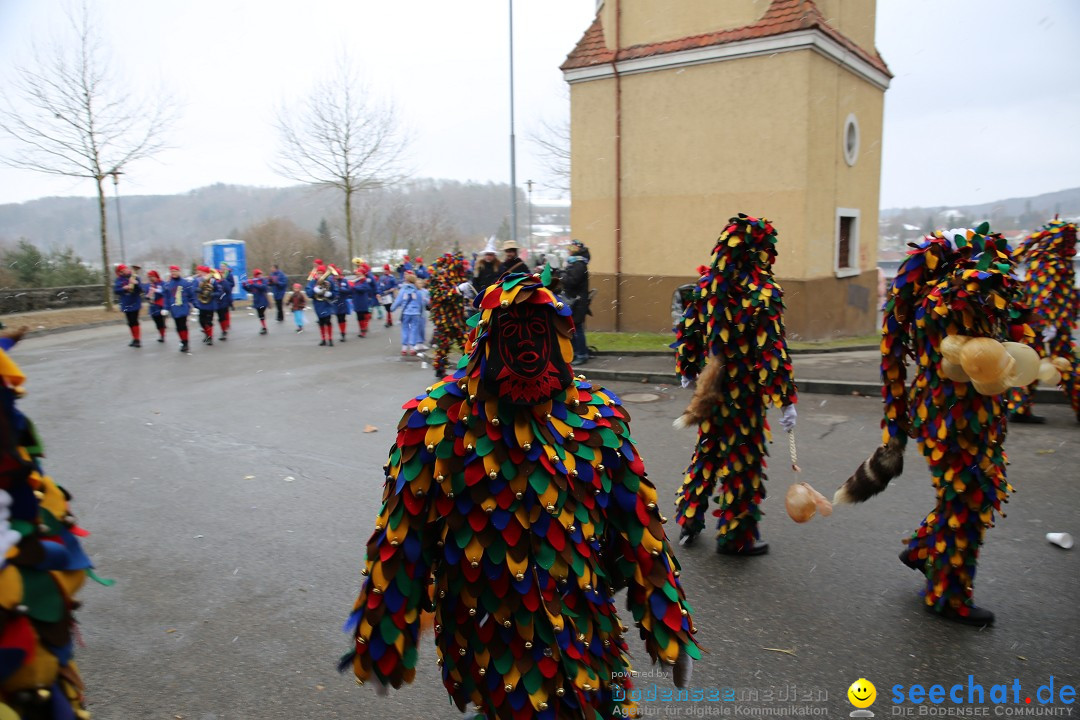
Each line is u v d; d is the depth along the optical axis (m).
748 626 3.89
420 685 3.47
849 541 4.96
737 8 14.70
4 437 1.73
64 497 1.94
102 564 4.95
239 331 21.52
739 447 4.68
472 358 2.10
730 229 4.49
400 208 50.94
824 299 15.47
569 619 2.09
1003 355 3.37
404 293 14.57
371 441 8.02
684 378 5.03
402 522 2.10
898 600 4.13
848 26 16.09
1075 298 7.55
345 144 31.09
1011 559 4.60
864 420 8.25
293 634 3.97
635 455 2.22
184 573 4.78
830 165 15.30
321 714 3.25
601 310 16.92
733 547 4.77
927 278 3.79
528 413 2.09
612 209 16.64
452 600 2.14
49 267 29.45
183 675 3.58
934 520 3.90
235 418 9.38
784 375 4.41
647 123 15.98
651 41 15.80
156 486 6.64
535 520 2.04
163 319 18.58
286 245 42.72
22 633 1.69
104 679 3.55
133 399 10.95
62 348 17.78
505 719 2.06
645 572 2.19
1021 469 6.28
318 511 5.88
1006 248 3.69
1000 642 3.67
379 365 13.66
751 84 14.69
